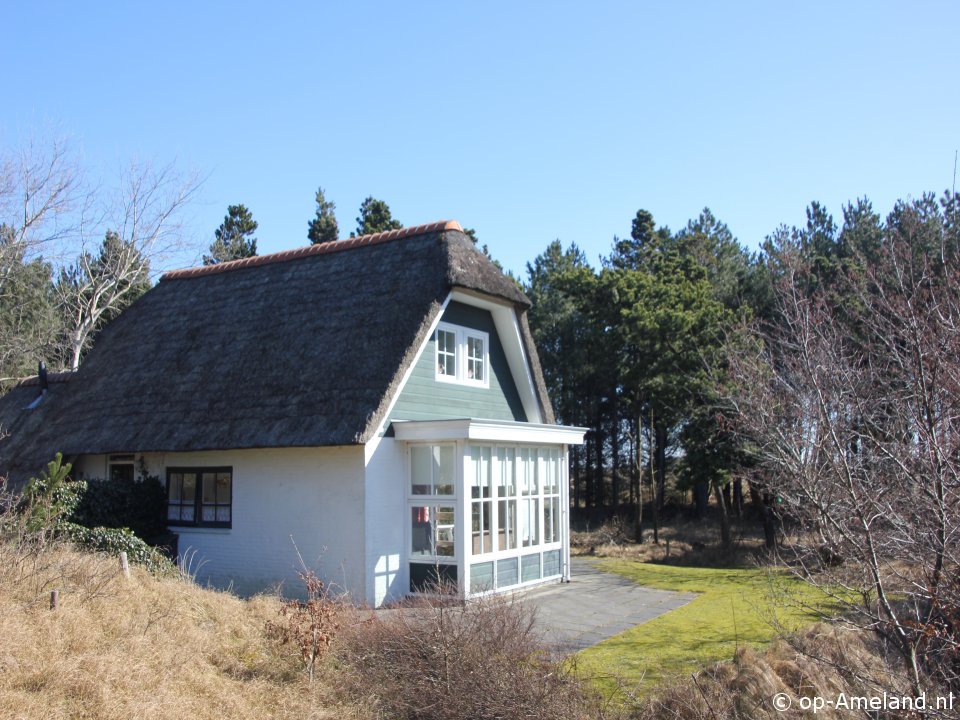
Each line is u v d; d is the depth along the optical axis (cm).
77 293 3053
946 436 631
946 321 676
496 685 774
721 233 4475
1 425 1931
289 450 1477
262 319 1700
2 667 725
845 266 2289
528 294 4175
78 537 1191
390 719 809
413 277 1569
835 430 702
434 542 1453
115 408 1708
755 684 745
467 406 1669
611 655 1016
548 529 1673
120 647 833
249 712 785
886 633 660
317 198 4628
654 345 2714
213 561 1544
